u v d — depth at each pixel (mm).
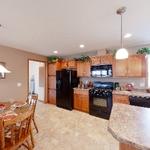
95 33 3572
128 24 3000
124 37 3822
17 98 5180
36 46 4867
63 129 3535
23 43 4512
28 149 2330
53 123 3963
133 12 2494
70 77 5480
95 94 4695
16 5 2324
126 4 2262
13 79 5074
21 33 3629
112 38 3938
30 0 2191
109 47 4910
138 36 3727
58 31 3469
